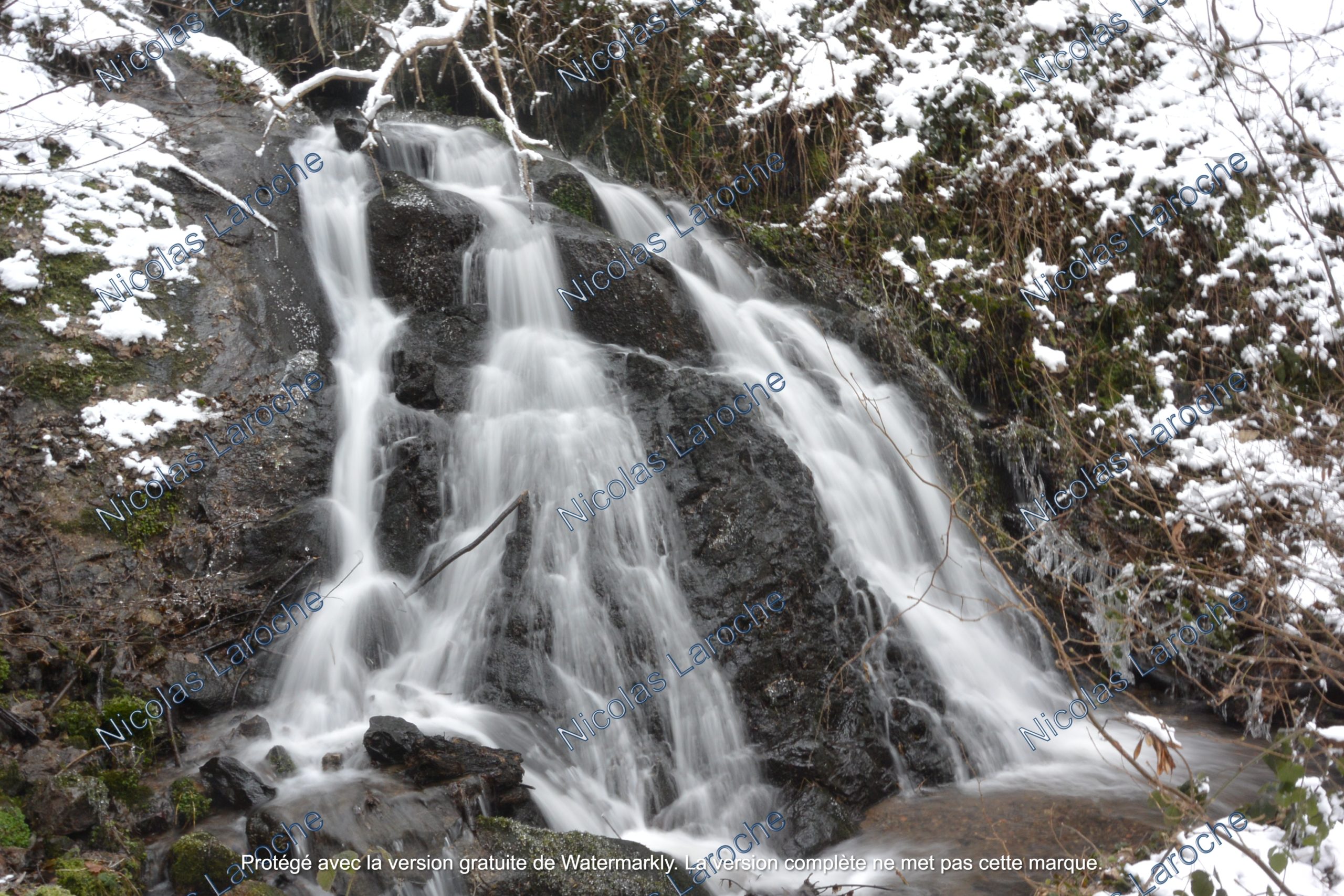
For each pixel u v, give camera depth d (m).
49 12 7.96
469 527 6.45
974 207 9.54
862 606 6.59
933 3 10.30
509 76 9.82
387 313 7.53
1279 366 9.02
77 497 5.93
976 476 8.36
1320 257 9.44
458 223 7.64
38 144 7.06
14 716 4.83
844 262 9.23
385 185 7.77
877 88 9.93
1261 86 10.04
